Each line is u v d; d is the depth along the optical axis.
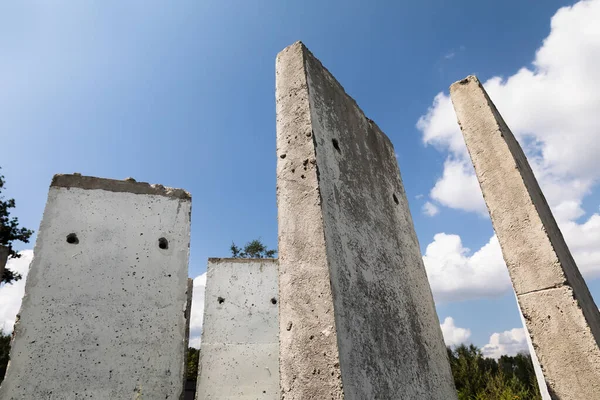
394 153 4.22
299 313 1.93
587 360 2.21
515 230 2.71
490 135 3.08
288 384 1.80
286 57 2.83
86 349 3.51
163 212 4.37
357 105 3.57
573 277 2.78
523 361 12.99
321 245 2.01
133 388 3.52
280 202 2.30
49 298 3.57
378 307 2.38
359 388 1.79
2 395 3.12
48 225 3.84
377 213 3.03
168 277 4.08
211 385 6.21
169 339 3.83
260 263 7.52
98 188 4.19
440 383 2.91
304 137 2.39
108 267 3.88
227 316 6.86
